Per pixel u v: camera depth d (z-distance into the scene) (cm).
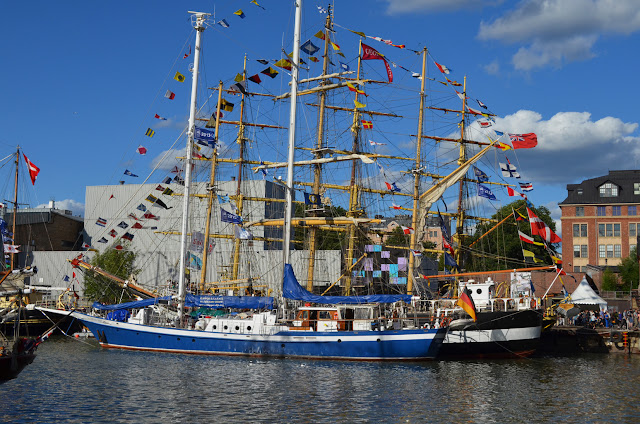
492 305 6128
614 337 6838
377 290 7875
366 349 5622
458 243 8431
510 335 6056
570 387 4591
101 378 4759
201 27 6919
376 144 8169
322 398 4116
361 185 8294
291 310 6044
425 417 3678
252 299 6228
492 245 12069
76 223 12281
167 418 3597
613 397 4250
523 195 7031
